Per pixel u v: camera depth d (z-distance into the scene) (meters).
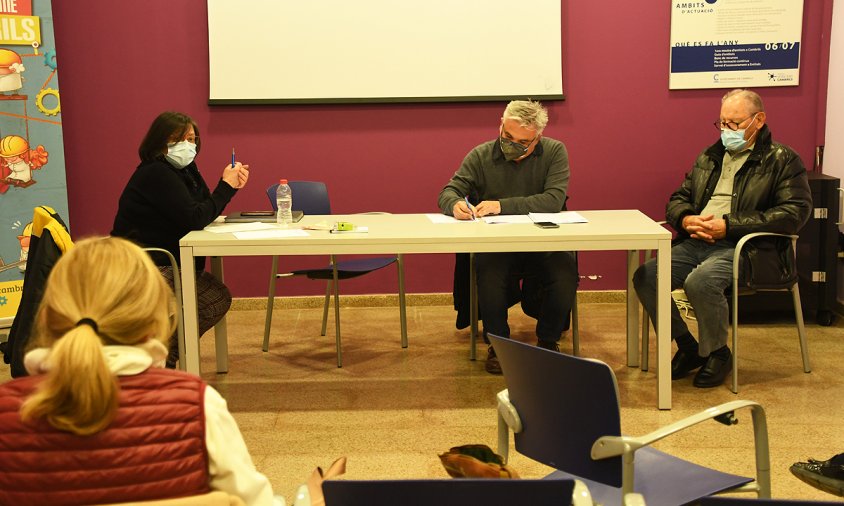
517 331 4.62
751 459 3.03
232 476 1.41
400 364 4.11
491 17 4.81
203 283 3.69
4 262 4.58
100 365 1.29
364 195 5.00
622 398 3.62
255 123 4.91
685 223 3.89
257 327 4.75
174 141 3.70
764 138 3.92
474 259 4.06
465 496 1.40
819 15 4.85
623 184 5.02
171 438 1.36
